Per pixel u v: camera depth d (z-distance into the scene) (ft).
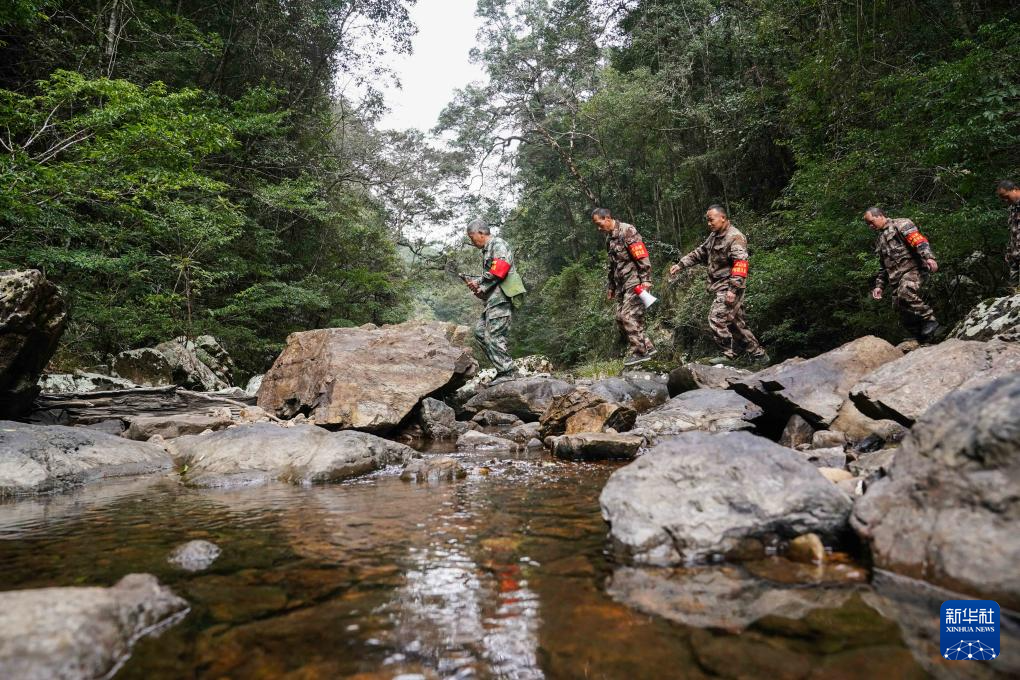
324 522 7.61
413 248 81.30
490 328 23.98
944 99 24.49
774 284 34.71
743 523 5.85
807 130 38.37
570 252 87.35
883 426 11.71
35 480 10.25
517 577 5.35
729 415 16.46
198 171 39.27
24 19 29.43
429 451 15.31
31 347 15.44
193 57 46.37
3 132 27.17
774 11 43.60
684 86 58.39
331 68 65.10
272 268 49.96
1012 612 4.00
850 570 5.15
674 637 4.00
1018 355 10.32
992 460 4.78
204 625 4.33
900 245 21.48
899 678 3.33
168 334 35.06
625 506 6.36
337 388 18.79
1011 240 21.02
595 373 37.09
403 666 3.72
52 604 3.91
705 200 61.46
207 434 14.53
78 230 26.14
